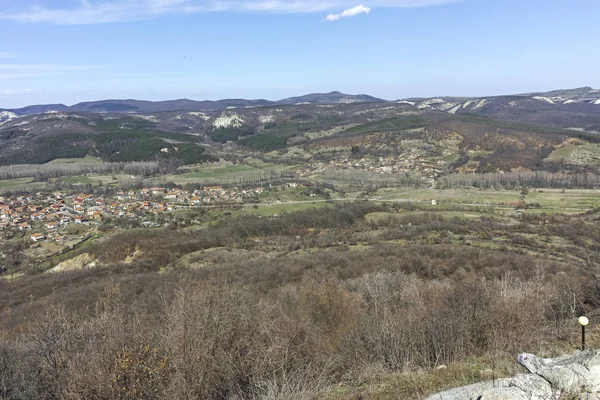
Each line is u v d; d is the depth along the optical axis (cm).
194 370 536
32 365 598
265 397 536
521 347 652
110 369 503
